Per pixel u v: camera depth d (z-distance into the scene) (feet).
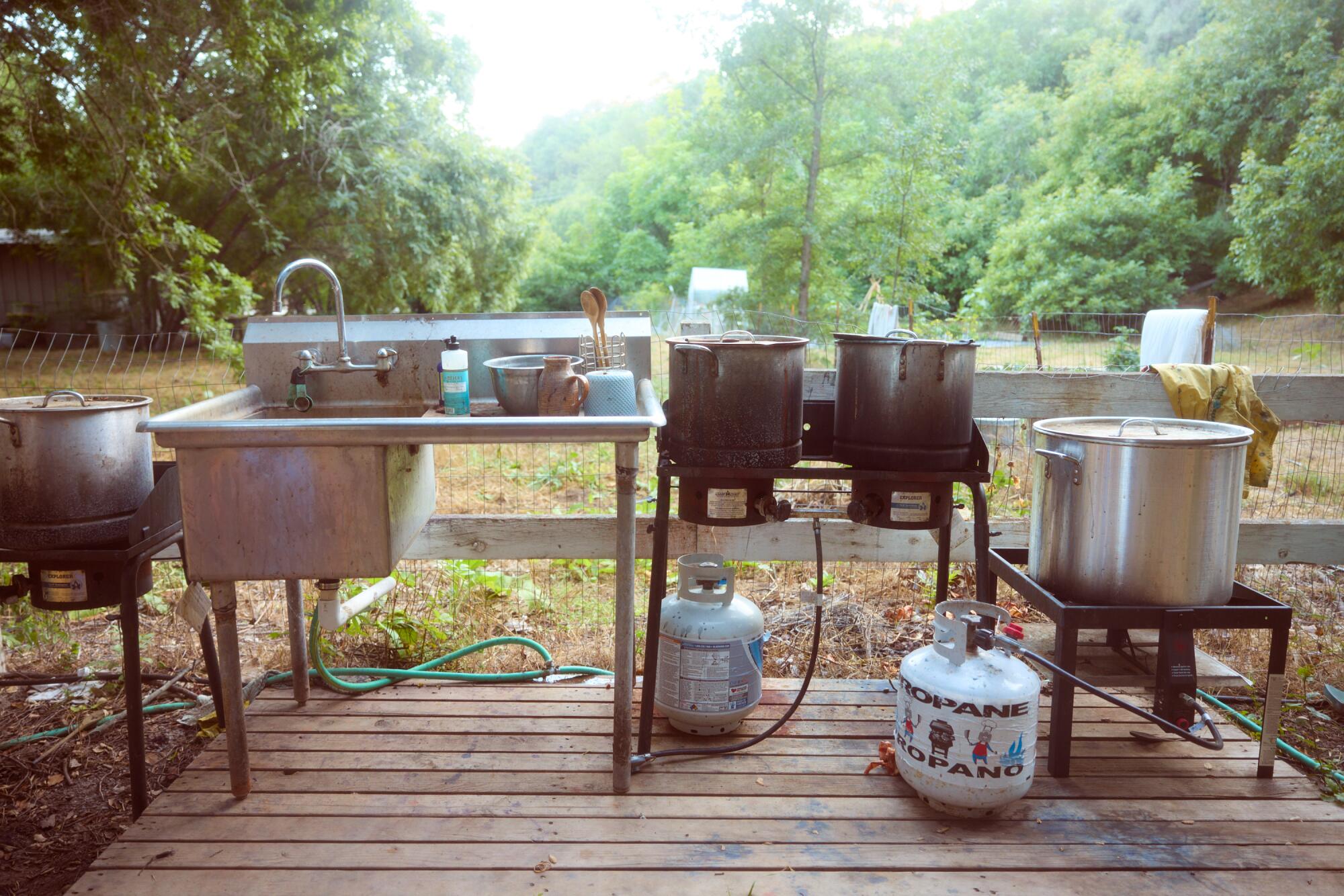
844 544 12.03
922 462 8.06
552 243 177.99
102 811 8.33
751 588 13.94
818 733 8.79
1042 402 12.12
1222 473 7.45
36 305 74.08
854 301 69.77
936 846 6.91
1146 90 92.58
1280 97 78.89
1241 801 7.61
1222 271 85.05
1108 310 77.87
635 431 6.91
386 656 11.19
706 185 75.41
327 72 35.37
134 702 7.59
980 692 6.98
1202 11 111.34
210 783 7.84
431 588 13.32
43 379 32.53
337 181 64.13
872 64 58.29
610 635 12.15
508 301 83.30
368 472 6.97
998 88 121.60
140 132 28.53
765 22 57.00
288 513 7.01
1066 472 7.84
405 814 7.34
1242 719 9.56
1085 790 7.77
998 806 7.18
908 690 7.36
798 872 6.58
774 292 62.95
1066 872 6.61
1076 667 8.12
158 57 28.09
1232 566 7.82
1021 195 103.55
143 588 7.94
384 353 9.72
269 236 65.00
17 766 9.07
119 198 29.30
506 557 11.64
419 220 66.49
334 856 6.78
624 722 7.59
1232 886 6.45
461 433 6.76
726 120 62.28
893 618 12.71
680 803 7.53
